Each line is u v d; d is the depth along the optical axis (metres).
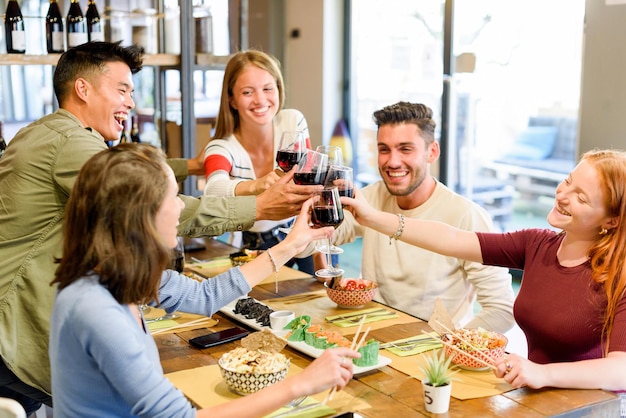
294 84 7.19
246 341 1.97
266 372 1.81
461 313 2.79
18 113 5.32
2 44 4.93
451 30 5.81
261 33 7.15
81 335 1.48
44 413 2.85
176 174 3.43
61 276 1.53
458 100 5.94
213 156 3.23
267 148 3.38
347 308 2.50
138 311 1.67
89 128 2.36
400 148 2.70
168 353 2.14
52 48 3.85
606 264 2.00
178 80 4.64
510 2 5.52
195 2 4.44
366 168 7.13
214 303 2.04
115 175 1.49
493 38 5.66
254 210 2.37
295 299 2.61
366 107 6.98
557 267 2.15
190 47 4.36
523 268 2.35
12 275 2.23
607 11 4.12
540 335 2.14
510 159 5.85
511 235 2.37
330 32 6.84
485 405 1.78
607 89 4.18
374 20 6.75
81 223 1.50
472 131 5.96
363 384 1.91
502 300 2.64
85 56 2.38
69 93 2.40
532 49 5.47
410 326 2.34
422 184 2.77
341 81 7.02
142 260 1.51
